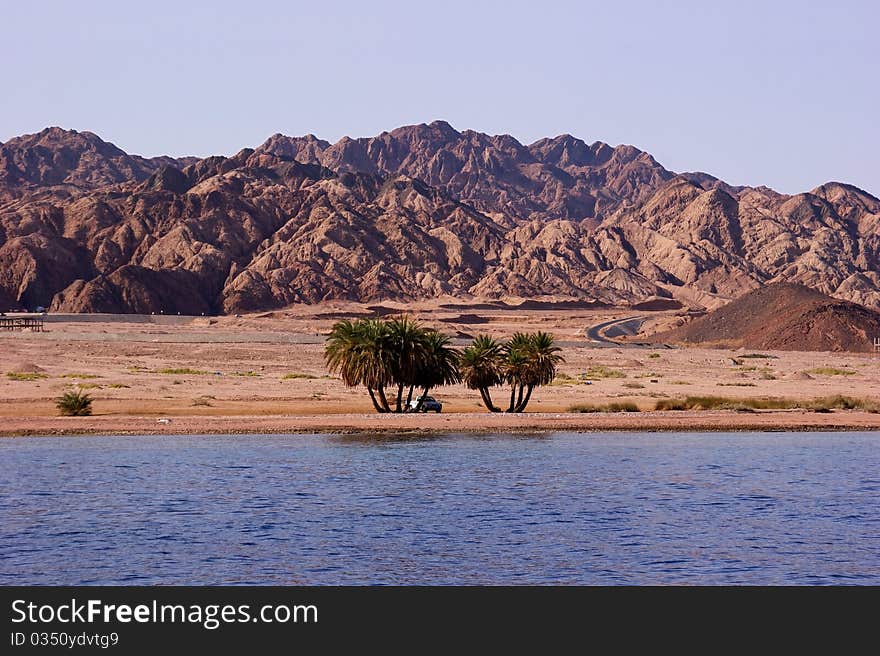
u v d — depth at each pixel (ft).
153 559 264.52
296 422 540.11
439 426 538.06
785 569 260.83
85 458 427.33
